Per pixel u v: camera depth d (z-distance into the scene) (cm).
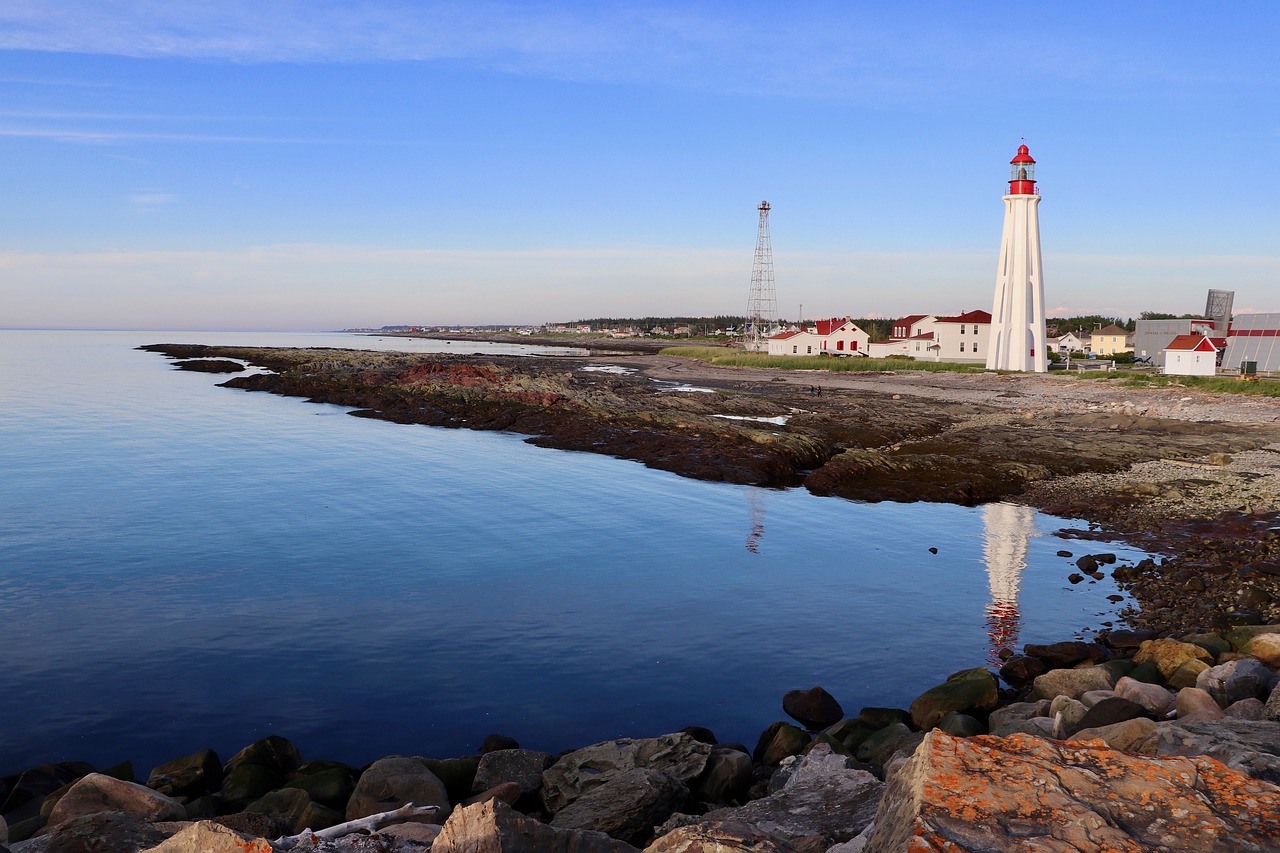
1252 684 1102
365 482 3353
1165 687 1249
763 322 15638
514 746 1201
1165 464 3631
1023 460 3731
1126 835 423
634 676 1491
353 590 1978
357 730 1280
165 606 1845
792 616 1822
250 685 1438
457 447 4356
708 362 11800
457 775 1055
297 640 1650
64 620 1752
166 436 4581
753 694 1422
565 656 1583
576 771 1039
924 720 1240
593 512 2894
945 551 2394
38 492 3084
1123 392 6688
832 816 745
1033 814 438
